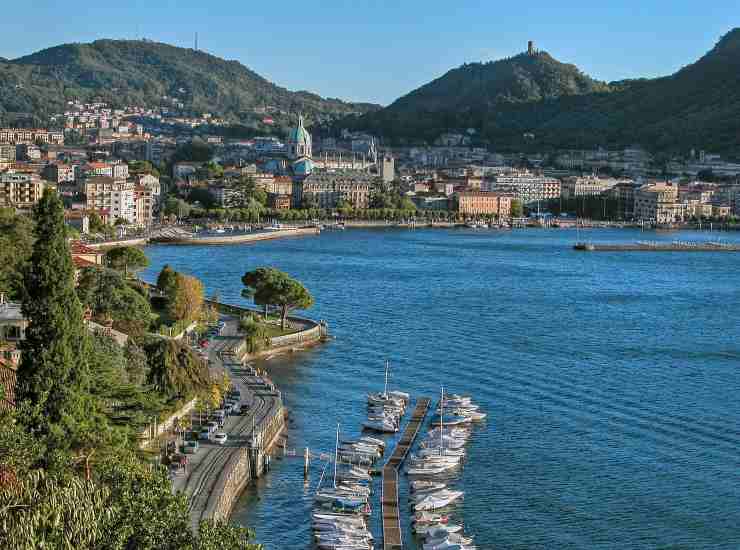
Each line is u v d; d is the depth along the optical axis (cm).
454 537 16375
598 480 19262
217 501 16512
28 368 14800
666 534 17112
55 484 11000
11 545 10094
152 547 11288
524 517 17575
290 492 18288
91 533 10675
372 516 17350
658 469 19850
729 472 19762
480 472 19525
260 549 12056
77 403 14800
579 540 16812
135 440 17650
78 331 15100
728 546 16750
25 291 15050
